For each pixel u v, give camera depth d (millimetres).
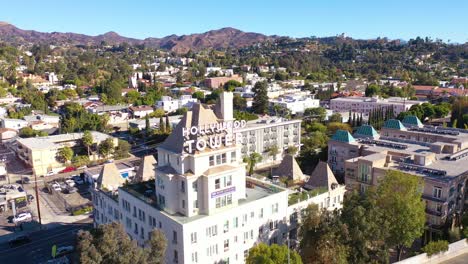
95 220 108812
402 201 80250
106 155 189000
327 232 72375
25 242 107688
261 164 183625
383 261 76812
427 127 168625
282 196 87438
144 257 58812
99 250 57500
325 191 97438
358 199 79562
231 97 87688
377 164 115688
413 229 81938
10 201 135000
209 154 76938
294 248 90438
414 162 117375
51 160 174750
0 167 165125
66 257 98062
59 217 125688
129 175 156500
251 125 184750
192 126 78000
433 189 102000
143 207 82688
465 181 110250
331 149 150875
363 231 72875
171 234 74438
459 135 149875
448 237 96438
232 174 78688
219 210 77125
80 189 152500
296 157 175250
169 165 79500
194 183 75188
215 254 76375
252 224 82125
